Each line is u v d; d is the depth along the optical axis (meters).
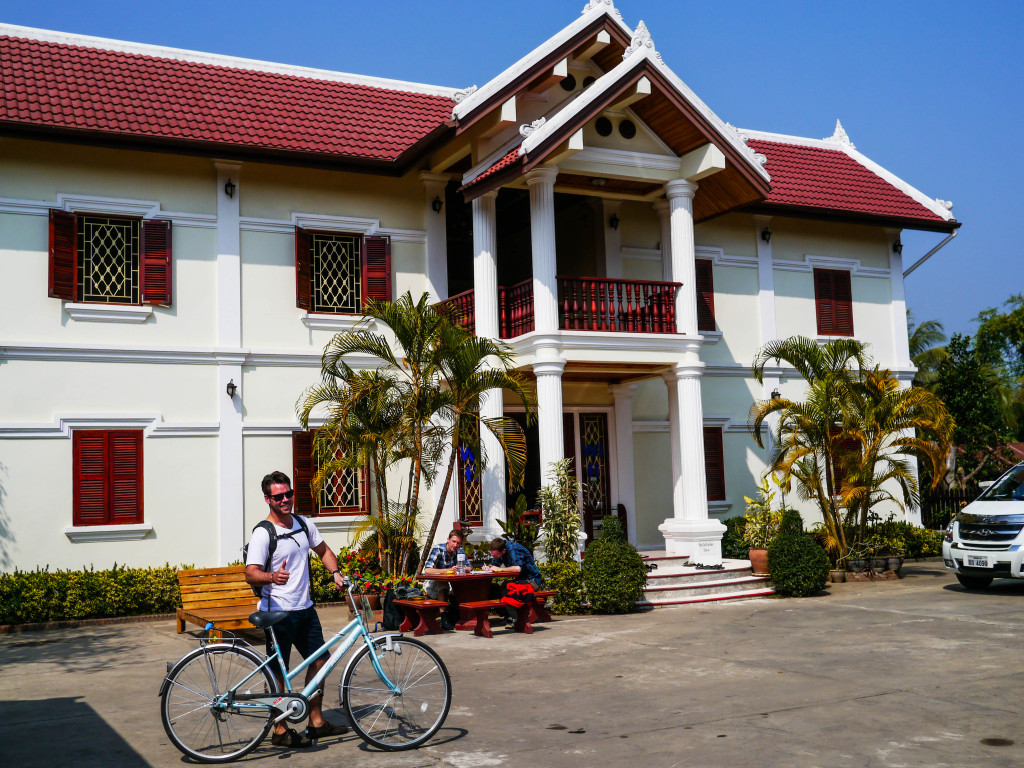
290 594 7.02
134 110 14.94
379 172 16.09
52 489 14.11
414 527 13.84
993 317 44.34
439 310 15.55
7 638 12.65
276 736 7.00
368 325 16.38
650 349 15.70
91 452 14.40
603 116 15.78
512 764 6.39
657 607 14.22
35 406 14.12
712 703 8.00
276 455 15.62
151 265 14.96
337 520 15.72
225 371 15.30
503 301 15.95
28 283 14.23
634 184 16.48
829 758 6.35
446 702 7.06
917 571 18.25
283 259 16.02
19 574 13.59
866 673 9.02
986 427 25.14
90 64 15.95
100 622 13.71
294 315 16.02
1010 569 14.17
